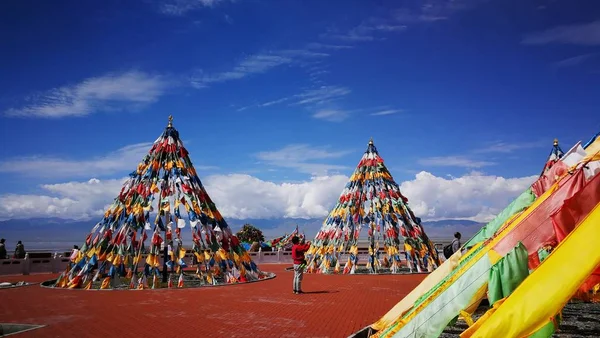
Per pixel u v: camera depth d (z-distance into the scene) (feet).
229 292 64.49
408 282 77.56
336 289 67.67
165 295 61.52
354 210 100.53
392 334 25.90
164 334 38.04
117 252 70.69
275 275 90.33
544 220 24.59
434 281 33.14
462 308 24.04
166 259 78.02
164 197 77.15
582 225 20.80
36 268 96.63
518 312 20.06
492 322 20.35
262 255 132.67
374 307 51.16
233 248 79.51
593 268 19.60
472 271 24.62
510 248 24.43
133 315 46.44
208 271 74.64
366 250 122.72
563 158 31.94
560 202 24.66
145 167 78.84
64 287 69.77
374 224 99.14
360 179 103.60
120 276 70.64
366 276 88.94
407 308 32.63
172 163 79.66
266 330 39.47
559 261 20.36
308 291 65.41
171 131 83.41
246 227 155.33
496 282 23.47
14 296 61.00
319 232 103.45
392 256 96.43
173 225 78.28
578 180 24.77
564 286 19.71
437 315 24.58
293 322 42.80
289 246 147.54
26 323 42.45
